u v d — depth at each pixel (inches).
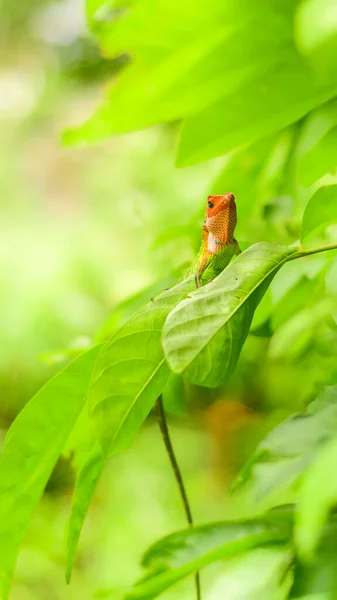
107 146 119.6
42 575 94.5
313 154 46.2
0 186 121.3
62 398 44.2
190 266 49.2
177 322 42.2
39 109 131.7
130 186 109.3
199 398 96.9
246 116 41.0
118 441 43.6
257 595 42.1
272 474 42.3
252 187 50.0
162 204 94.4
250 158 49.1
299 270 47.4
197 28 39.9
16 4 145.9
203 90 40.4
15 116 131.8
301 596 40.9
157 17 39.8
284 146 50.3
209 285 42.9
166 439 47.8
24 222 116.5
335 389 43.0
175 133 109.8
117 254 110.7
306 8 29.5
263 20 39.9
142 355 43.4
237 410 98.4
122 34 40.0
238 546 41.7
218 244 48.2
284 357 63.9
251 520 42.7
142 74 40.0
